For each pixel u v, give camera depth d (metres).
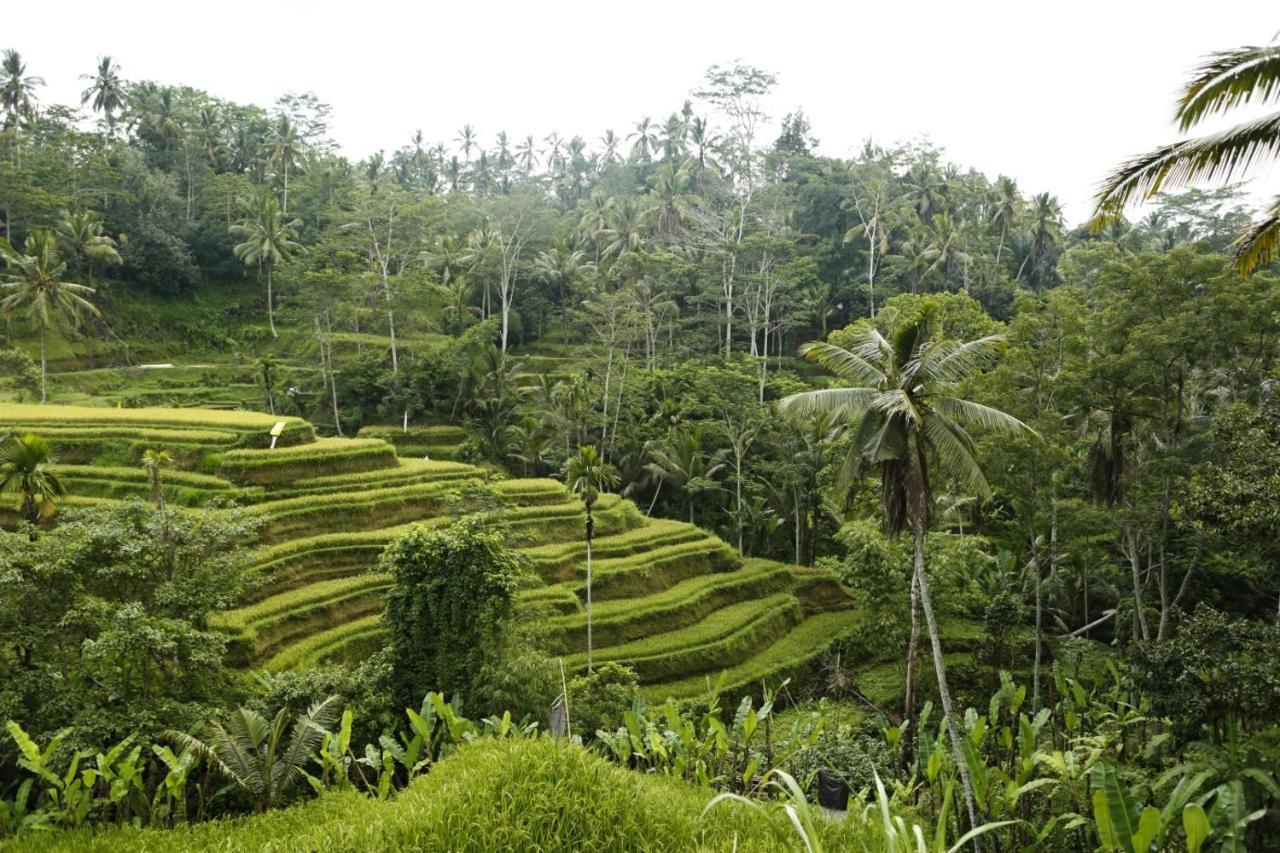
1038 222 67.69
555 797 8.70
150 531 18.22
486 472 39.38
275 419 38.41
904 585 31.41
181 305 70.50
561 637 29.80
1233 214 60.12
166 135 76.94
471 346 56.72
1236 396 27.25
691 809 9.88
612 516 39.78
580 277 68.06
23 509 23.06
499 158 109.19
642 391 53.47
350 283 58.59
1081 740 16.50
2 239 55.91
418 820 8.34
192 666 17.09
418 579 22.75
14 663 16.05
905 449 17.66
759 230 69.44
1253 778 15.26
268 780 14.60
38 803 14.55
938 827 7.68
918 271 64.50
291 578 28.14
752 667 31.59
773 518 45.44
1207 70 11.83
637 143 100.56
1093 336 28.17
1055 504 26.78
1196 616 18.89
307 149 88.62
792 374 59.53
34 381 50.56
